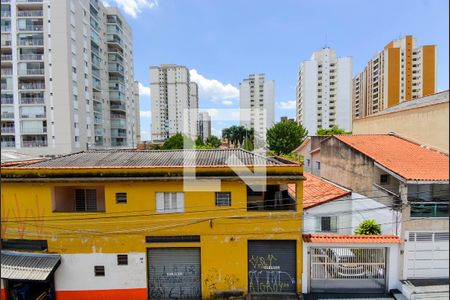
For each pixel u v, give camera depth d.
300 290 11.46
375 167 13.62
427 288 10.90
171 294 11.62
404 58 71.75
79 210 12.00
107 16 51.09
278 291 11.57
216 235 11.37
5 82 38.47
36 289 11.56
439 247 11.49
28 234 11.28
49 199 11.20
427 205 11.58
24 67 38.34
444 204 11.53
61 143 38.59
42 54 38.38
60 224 11.24
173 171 11.09
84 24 42.78
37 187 11.18
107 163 12.68
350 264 11.65
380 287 11.59
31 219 11.23
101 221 11.28
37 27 38.25
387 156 13.93
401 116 18.11
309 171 24.38
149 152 14.94
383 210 13.20
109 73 52.12
